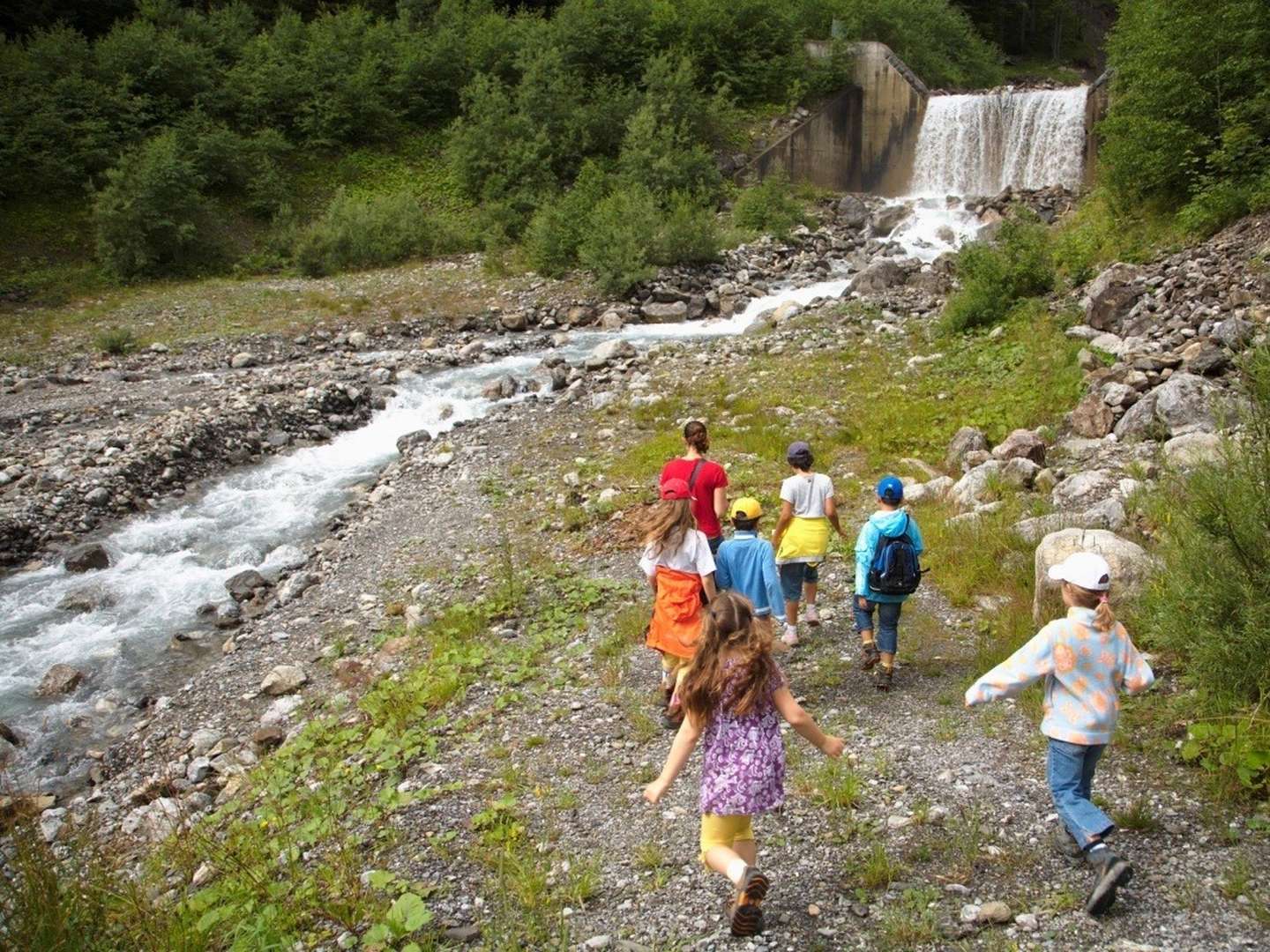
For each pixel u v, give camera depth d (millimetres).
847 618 7758
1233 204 16344
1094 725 4172
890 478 6473
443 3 39375
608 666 7336
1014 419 12102
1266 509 5363
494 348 20672
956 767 5438
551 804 5508
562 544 10352
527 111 32812
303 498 13344
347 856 5023
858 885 4477
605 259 24531
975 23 62000
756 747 3943
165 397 17000
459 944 4328
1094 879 4359
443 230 29406
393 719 6836
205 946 4441
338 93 34062
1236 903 4125
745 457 12141
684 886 4609
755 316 22969
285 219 30016
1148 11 19484
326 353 20797
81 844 4957
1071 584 4258
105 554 11352
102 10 38000
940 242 28906
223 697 8109
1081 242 18781
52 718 8234
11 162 28344
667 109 32875
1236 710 5246
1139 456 9789
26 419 15609
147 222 26625
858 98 37062
